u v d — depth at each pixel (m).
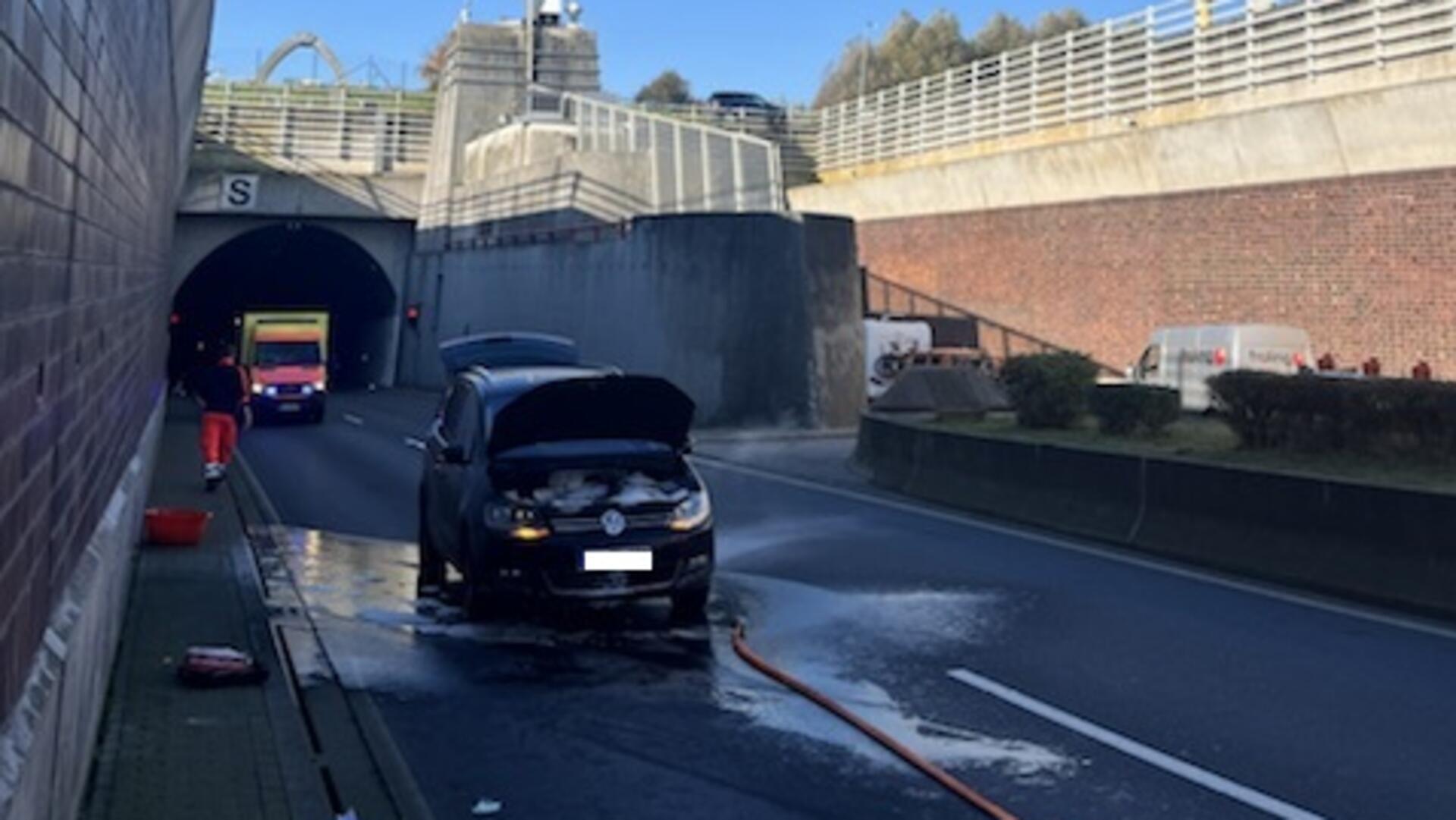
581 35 57.69
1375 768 6.05
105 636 6.64
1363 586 10.45
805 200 46.91
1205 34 33.16
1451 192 23.64
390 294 58.06
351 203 54.25
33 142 3.45
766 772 6.09
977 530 14.62
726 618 9.77
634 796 5.77
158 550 12.20
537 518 9.10
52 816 4.07
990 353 36.88
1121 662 8.25
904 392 22.94
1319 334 26.47
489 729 6.84
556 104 55.44
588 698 7.47
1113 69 36.72
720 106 59.84
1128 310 31.84
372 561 12.48
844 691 7.57
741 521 15.38
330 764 6.19
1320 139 26.05
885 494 18.25
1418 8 25.95
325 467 21.95
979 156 37.09
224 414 17.56
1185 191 30.05
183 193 47.31
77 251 4.80
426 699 7.44
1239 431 13.73
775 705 7.31
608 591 9.12
